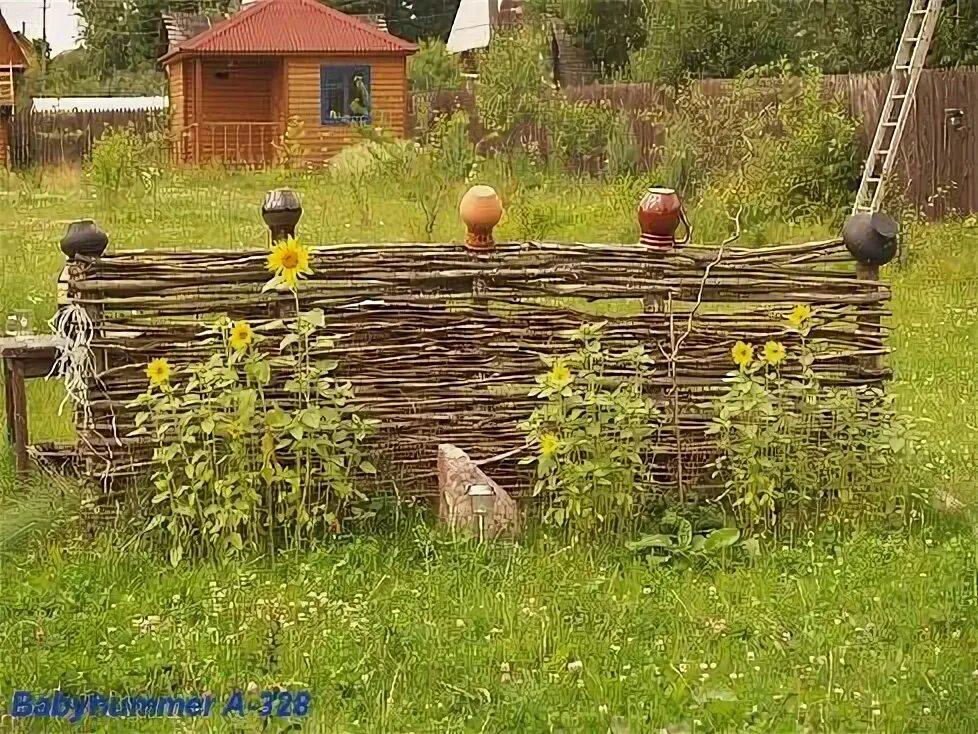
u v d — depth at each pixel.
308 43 30.67
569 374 5.51
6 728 3.85
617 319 5.84
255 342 5.43
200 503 5.29
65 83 56.28
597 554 5.30
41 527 5.57
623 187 17.91
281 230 5.78
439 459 5.75
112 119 33.12
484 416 5.86
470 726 3.85
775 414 5.62
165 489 5.25
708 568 5.20
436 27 67.81
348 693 4.08
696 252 5.86
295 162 28.64
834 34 24.73
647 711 3.94
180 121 31.98
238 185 23.98
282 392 5.57
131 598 4.80
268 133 30.98
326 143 30.91
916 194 16.50
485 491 5.44
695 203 16.55
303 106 30.83
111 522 5.51
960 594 4.82
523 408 5.88
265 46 30.56
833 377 5.89
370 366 5.74
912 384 8.35
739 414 5.68
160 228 17.03
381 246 5.73
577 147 23.09
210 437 5.33
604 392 5.66
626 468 5.50
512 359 5.85
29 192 22.59
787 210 16.16
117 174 20.95
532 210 15.62
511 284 5.78
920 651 4.40
